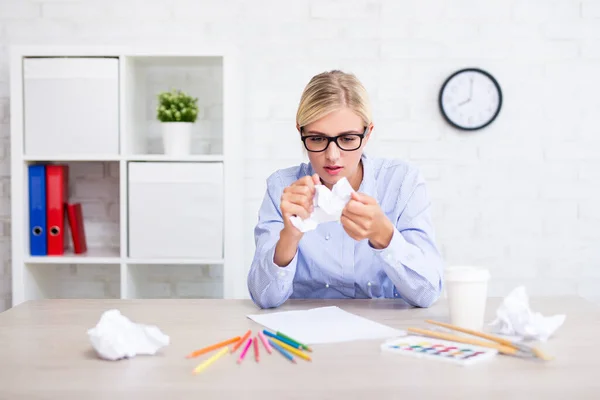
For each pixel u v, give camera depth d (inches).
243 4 108.1
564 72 107.5
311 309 55.2
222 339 46.0
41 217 100.3
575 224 108.7
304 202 50.9
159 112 100.1
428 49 107.7
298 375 37.7
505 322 46.3
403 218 63.8
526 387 35.4
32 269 102.4
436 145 108.3
